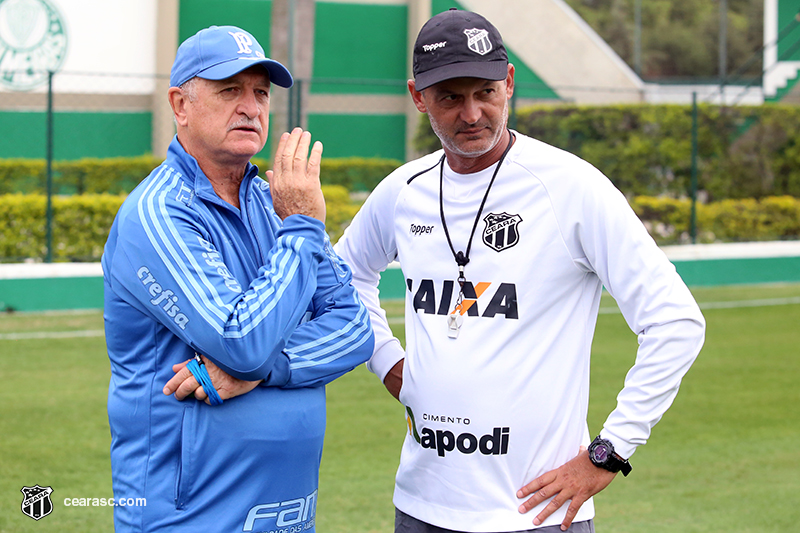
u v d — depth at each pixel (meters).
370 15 30.17
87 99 25.62
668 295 3.61
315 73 29.73
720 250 20.00
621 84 30.38
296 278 3.52
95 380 10.74
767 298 17.44
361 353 3.93
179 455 3.50
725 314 15.75
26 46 24.91
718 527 6.65
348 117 29.98
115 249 3.56
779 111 23.38
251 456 3.55
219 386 3.44
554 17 29.98
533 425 3.71
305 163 3.67
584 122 22.67
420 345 3.95
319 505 7.01
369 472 7.80
